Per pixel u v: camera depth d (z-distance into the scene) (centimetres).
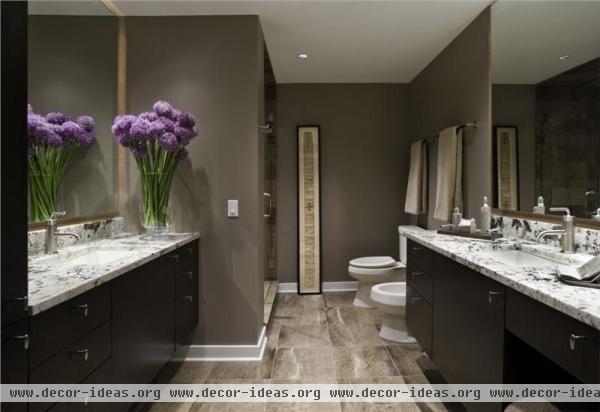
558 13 183
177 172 248
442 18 255
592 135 162
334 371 229
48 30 187
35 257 162
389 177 414
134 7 237
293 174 412
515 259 185
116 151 246
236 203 249
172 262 204
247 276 249
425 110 360
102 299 133
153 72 247
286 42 297
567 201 178
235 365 240
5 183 87
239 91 247
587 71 166
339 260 416
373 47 309
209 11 242
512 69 216
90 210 219
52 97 189
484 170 244
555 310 101
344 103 411
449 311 180
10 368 89
